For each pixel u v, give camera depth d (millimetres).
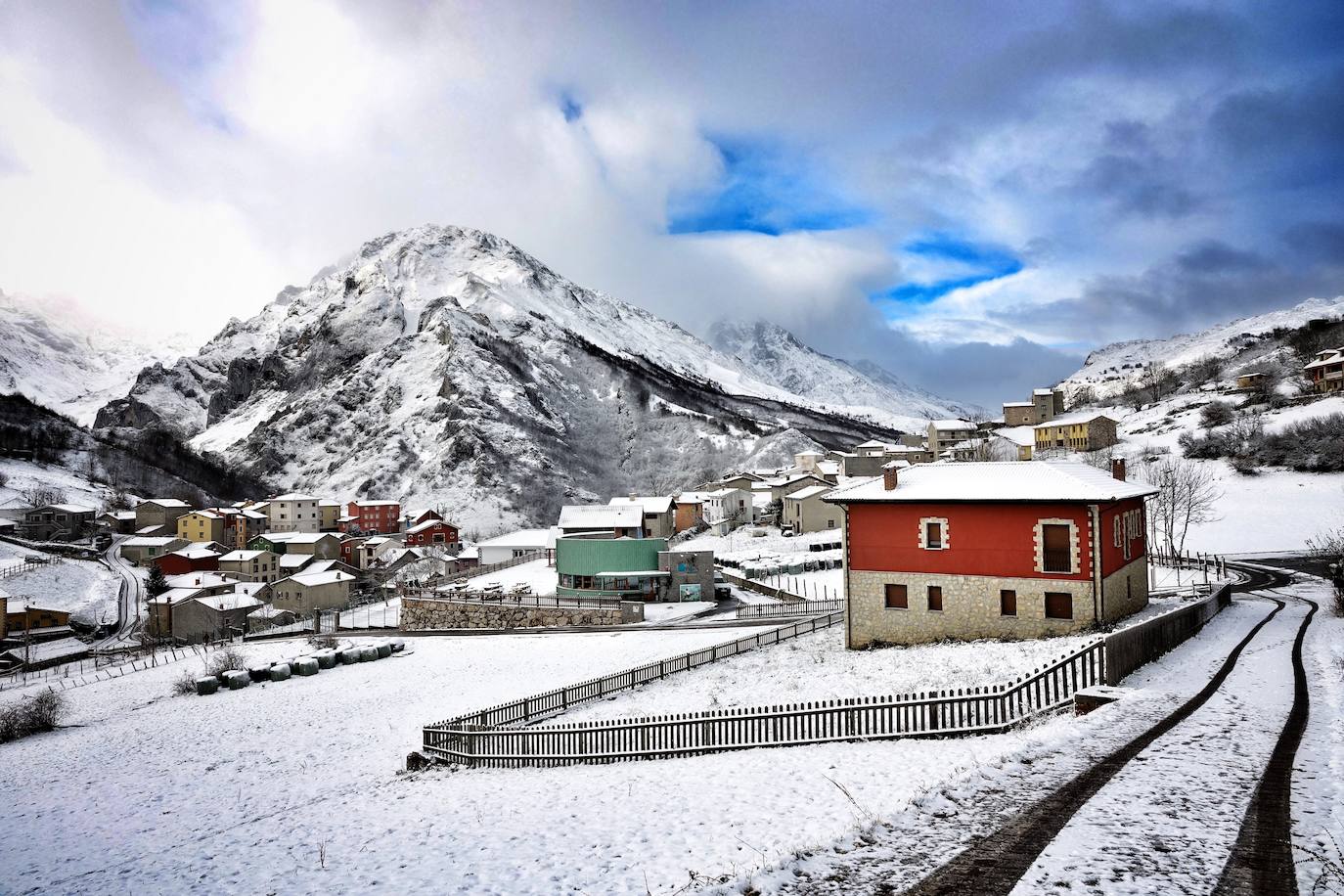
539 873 12055
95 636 89312
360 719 37844
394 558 127812
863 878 9602
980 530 35188
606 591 66562
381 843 15883
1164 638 25781
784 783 15445
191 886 15211
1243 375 149625
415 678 47312
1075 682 19094
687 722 21672
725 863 11031
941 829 10953
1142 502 40000
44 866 20125
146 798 27250
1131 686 20047
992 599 34812
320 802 23281
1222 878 8609
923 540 36406
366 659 55531
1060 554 33594
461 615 66938
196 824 22828
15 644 82500
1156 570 57594
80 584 105188
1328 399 116625
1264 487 90688
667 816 14234
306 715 40062
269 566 117438
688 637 49469
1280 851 9141
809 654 37312
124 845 21281
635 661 43344
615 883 10984
